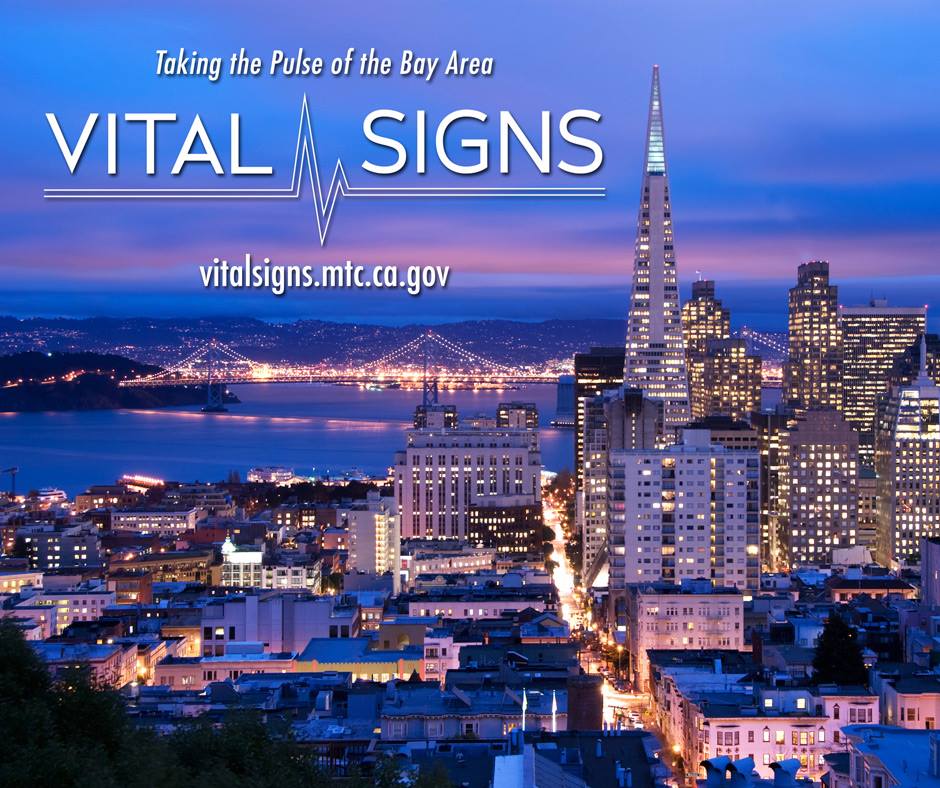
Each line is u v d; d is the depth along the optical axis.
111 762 165.12
